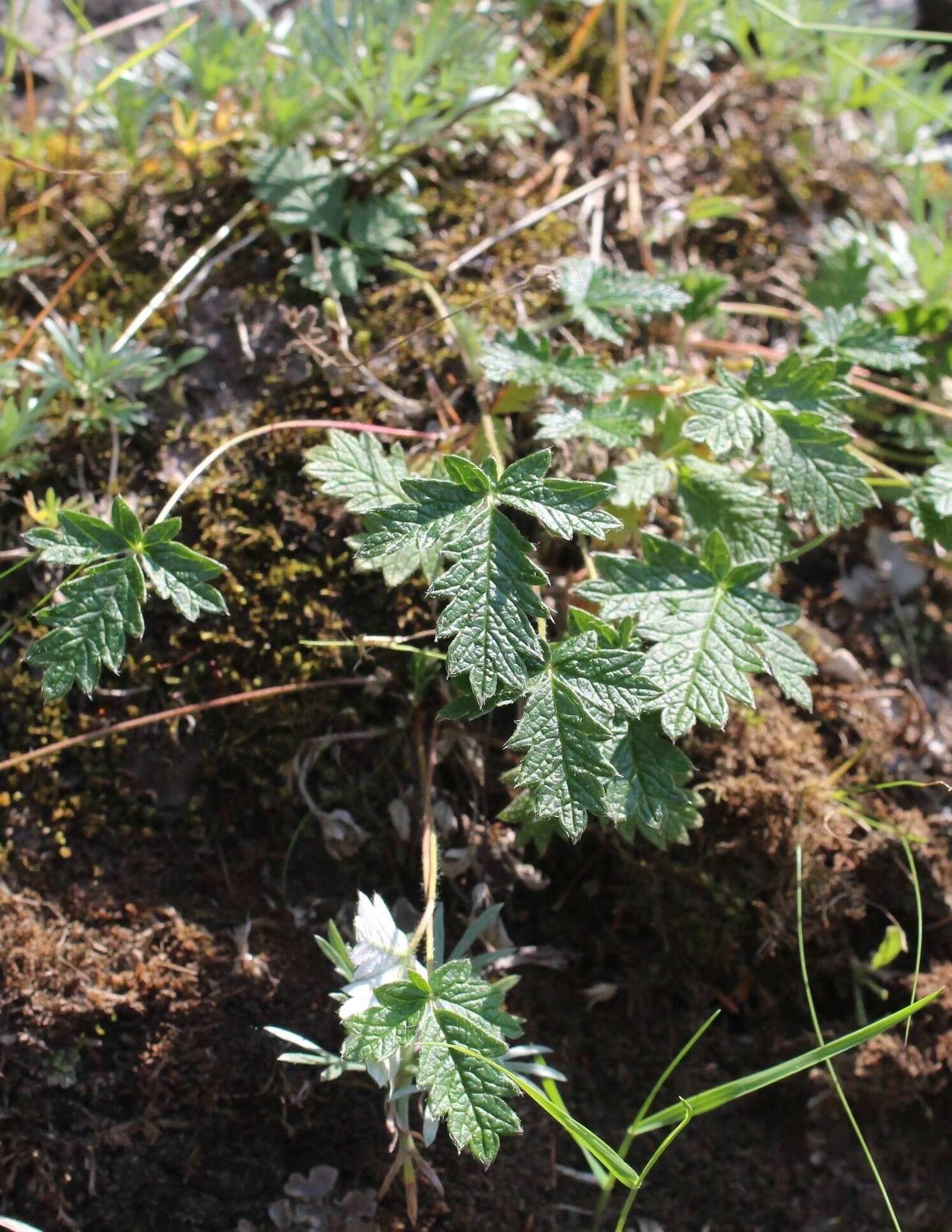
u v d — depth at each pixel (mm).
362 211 352
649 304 323
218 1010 308
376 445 312
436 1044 274
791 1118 324
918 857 323
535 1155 314
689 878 321
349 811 320
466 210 361
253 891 316
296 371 336
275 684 321
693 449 324
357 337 340
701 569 300
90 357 326
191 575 289
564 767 281
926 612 349
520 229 359
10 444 320
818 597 347
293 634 322
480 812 321
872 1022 322
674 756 292
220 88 361
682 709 289
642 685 284
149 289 347
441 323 342
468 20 352
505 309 346
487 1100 272
